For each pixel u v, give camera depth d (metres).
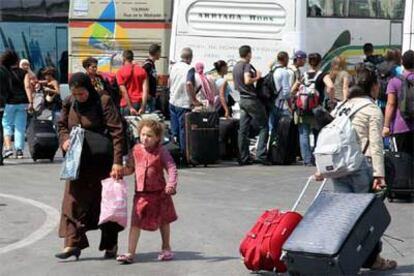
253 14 28.34
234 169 23.22
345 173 11.85
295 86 23.55
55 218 16.61
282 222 11.74
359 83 12.29
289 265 11.22
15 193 19.33
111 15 33.28
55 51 37.88
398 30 31.80
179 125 23.69
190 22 28.84
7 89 23.97
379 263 12.22
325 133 11.89
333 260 10.84
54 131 24.33
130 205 17.72
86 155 12.78
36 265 13.07
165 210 13.02
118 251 13.86
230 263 13.01
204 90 23.84
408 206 17.33
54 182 20.88
